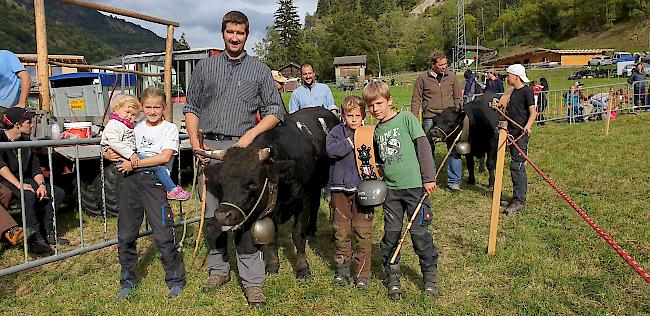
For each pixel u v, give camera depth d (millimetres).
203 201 4656
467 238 6125
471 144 8555
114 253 5941
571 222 6496
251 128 4602
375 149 4379
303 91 7801
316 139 5211
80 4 6180
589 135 13555
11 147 4324
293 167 4195
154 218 4547
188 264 5422
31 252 5980
